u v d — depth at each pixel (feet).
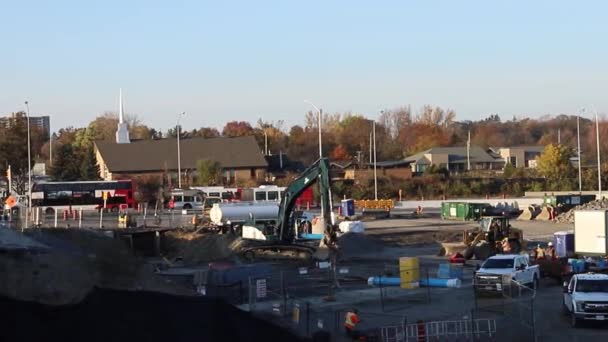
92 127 565.94
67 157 410.11
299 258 164.14
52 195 312.09
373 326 91.97
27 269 77.46
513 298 108.88
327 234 162.81
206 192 325.42
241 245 172.86
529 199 335.47
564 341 84.99
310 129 620.49
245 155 434.30
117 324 55.72
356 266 156.76
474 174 414.82
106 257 94.94
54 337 53.67
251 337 61.16
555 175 385.70
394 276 134.51
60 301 72.64
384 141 590.96
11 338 52.54
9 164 325.21
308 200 328.70
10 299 53.31
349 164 439.63
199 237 188.65
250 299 102.63
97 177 407.85
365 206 319.27
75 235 129.70
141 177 396.16
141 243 184.24
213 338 58.54
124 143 437.17
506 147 594.24
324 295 117.70
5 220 219.41
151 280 95.04
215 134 638.53
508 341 84.02
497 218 178.60
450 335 86.53
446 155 493.77
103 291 56.13
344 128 601.62
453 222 262.26
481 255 166.81
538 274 125.90
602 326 93.25
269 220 200.23
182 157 431.43
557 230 231.71
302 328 86.43
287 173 442.50
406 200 366.22
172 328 57.36
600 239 152.66
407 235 213.66
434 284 126.93
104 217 281.13
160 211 288.30
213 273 114.21
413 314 101.71
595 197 298.97
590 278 97.14
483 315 97.91
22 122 367.86
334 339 84.23
